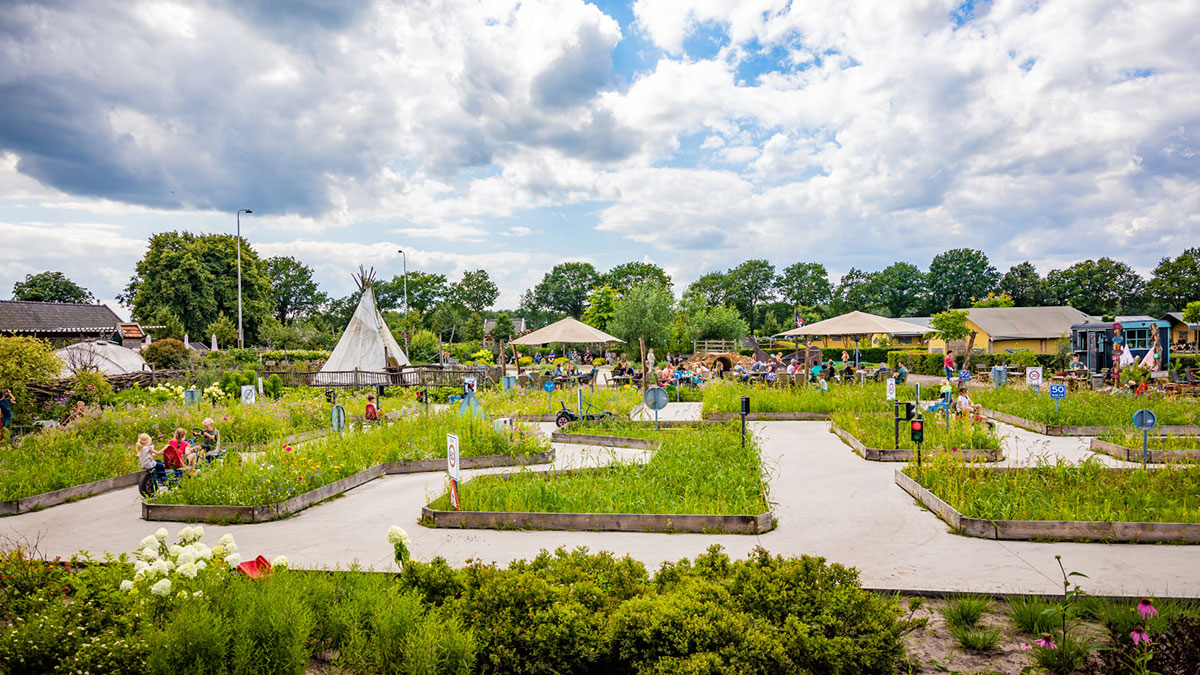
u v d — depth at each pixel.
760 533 8.05
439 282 101.81
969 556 7.01
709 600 4.98
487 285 118.75
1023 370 34.00
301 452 12.19
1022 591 5.98
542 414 19.41
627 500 8.98
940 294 106.88
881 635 4.57
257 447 14.76
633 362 49.34
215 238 65.31
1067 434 14.82
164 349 38.12
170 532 8.80
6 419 17.05
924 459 11.32
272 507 9.35
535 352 66.19
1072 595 5.73
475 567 5.48
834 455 13.06
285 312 106.81
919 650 5.05
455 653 4.46
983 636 5.11
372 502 10.20
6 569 6.16
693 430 15.77
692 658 4.36
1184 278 73.00
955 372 30.53
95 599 5.35
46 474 11.40
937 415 16.14
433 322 78.06
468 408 16.02
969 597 5.96
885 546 7.43
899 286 109.06
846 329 27.06
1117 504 8.23
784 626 4.62
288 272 106.12
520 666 4.65
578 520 8.36
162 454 11.38
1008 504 8.16
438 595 5.41
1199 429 14.34
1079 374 27.55
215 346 48.66
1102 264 94.19
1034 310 56.09
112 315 50.97
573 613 4.77
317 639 4.96
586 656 4.61
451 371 30.06
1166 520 7.62
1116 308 90.12
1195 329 39.25
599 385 29.77
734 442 13.09
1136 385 20.20
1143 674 4.02
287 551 7.76
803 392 21.00
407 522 8.95
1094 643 4.94
